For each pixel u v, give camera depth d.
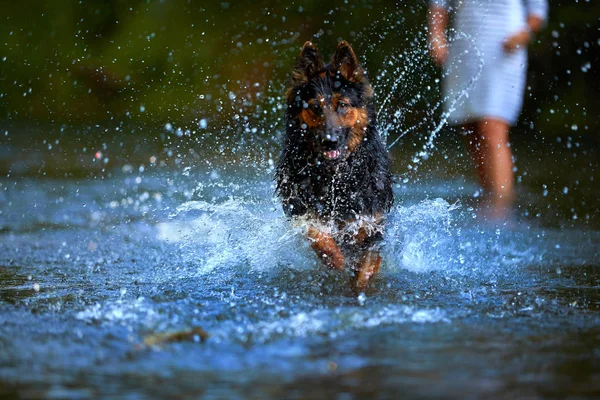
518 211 13.50
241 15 34.72
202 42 34.41
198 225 12.49
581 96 25.42
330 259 8.80
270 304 7.08
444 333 5.94
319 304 7.07
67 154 24.06
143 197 15.94
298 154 9.42
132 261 9.76
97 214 14.09
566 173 18.20
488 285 8.12
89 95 34.34
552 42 25.08
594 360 5.22
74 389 4.68
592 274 8.78
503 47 14.03
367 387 4.67
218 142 22.70
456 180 16.41
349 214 9.26
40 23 36.19
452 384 4.72
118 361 5.24
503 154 14.48
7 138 27.61
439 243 10.39
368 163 9.36
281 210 10.62
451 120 14.82
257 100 30.28
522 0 14.26
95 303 7.20
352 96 9.36
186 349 5.51
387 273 8.80
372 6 30.53
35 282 8.42
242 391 4.62
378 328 6.07
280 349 5.49
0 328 6.16
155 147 25.11
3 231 12.26
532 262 9.52
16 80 34.50
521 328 6.12
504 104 14.29
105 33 36.25
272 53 32.91
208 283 8.25
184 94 32.81
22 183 18.44
